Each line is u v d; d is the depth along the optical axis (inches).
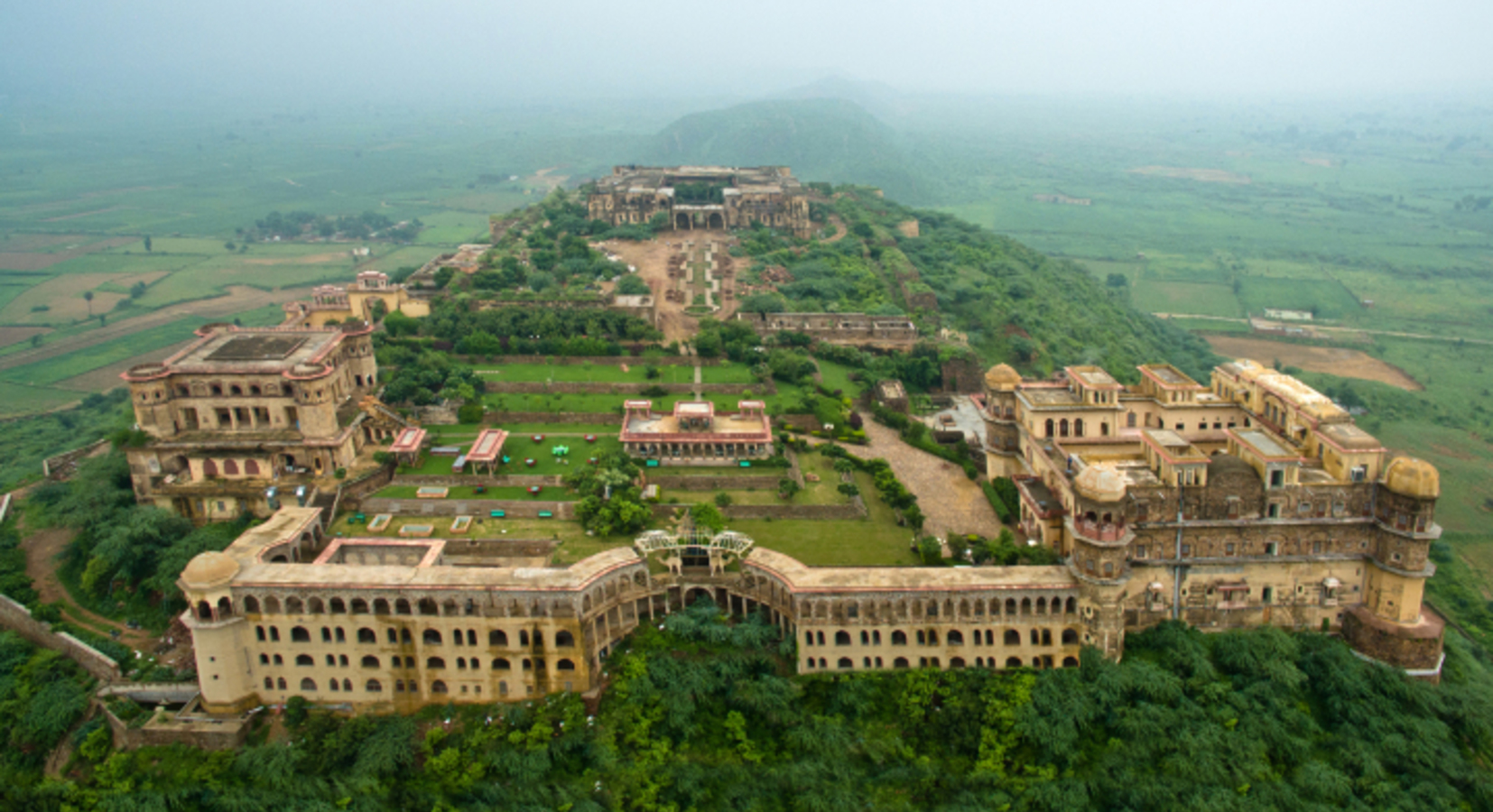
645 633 5812.0
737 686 5492.1
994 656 5634.8
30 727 5521.7
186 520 6796.3
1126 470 6072.8
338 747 5251.0
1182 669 5595.5
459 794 5088.6
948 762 5236.2
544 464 7751.0
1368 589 5856.3
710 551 6043.3
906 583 5561.0
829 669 5654.5
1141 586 5866.1
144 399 7273.6
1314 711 5526.6
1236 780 5064.0
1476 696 5605.3
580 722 5324.8
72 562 6688.0
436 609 5447.8
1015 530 6978.4
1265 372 6943.9
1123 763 5152.6
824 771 5147.6
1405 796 5017.2
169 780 5172.2
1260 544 5821.9
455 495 7253.9
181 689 5600.4
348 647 5511.8
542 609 5364.2
